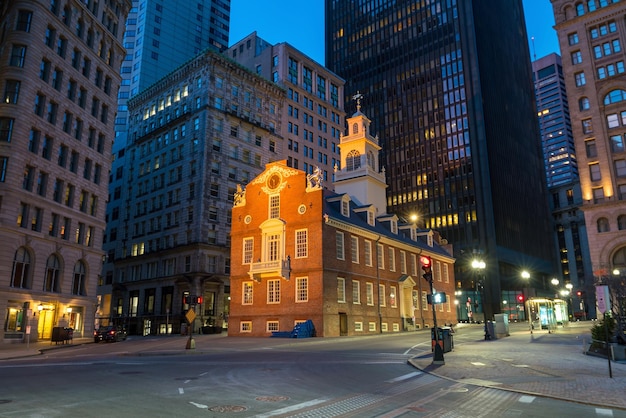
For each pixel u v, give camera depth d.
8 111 43.66
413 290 60.50
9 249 42.22
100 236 55.41
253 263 48.59
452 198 118.94
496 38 138.50
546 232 140.00
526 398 12.66
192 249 67.88
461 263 111.50
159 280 72.56
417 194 125.19
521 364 19.64
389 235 57.31
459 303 106.88
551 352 24.55
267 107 83.44
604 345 22.39
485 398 12.67
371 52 145.88
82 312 51.69
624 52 73.56
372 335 45.22
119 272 83.12
